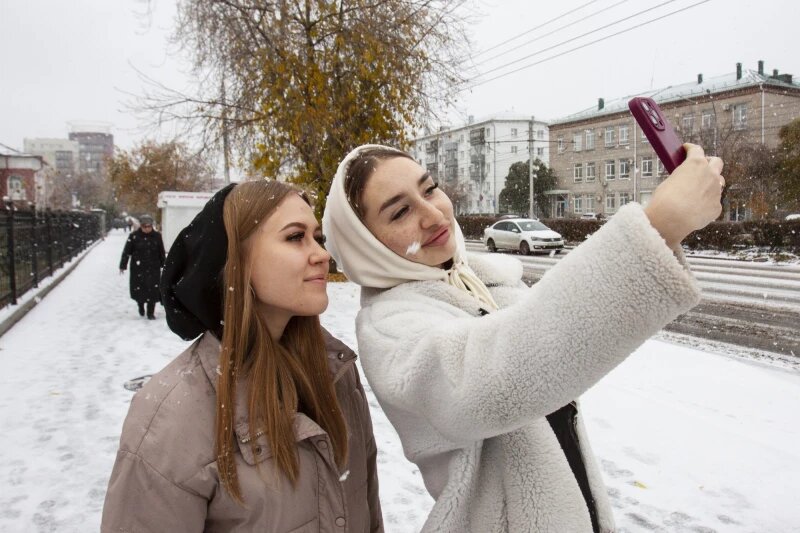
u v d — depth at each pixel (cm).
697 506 314
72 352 659
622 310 78
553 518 107
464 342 94
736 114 3862
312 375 129
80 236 2764
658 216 81
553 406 85
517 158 6444
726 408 443
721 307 971
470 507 115
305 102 1056
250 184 119
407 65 1142
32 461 370
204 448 104
